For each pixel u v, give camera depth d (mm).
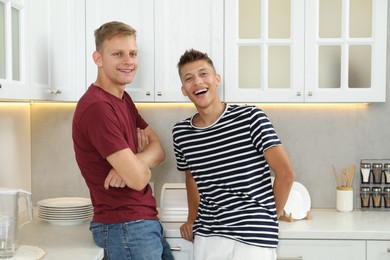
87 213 2969
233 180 2568
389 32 3273
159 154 2693
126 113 2561
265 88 3070
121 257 2467
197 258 2633
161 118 3387
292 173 2539
